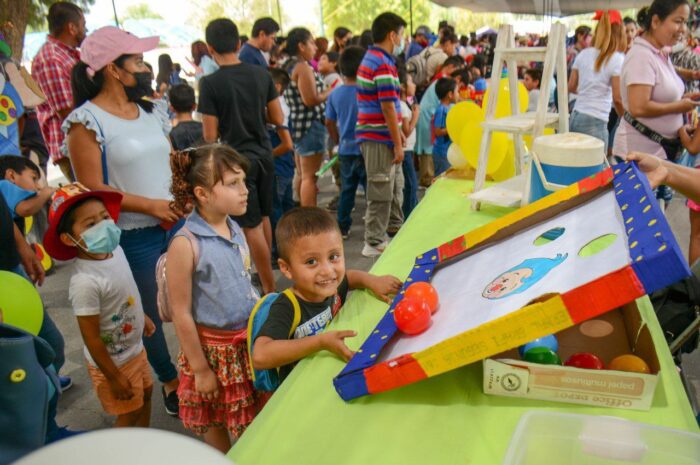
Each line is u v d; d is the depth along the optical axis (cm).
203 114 240
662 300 134
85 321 146
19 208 215
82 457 30
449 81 374
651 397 75
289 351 99
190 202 142
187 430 185
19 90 252
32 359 85
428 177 455
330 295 113
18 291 119
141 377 163
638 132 245
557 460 68
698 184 124
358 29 1312
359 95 293
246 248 151
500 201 171
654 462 65
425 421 78
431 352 77
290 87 356
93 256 150
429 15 1633
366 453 73
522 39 884
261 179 249
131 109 177
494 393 83
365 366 83
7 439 83
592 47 335
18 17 363
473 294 93
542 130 167
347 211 350
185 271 133
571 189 107
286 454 74
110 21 795
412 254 145
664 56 235
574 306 68
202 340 140
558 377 78
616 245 74
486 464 70
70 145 166
